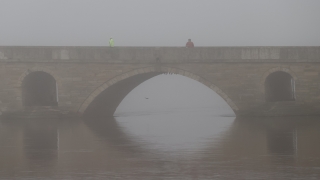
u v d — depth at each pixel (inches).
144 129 1865.2
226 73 2284.7
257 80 2276.1
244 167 1103.0
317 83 2266.2
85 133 1724.9
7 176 1056.8
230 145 1397.6
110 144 1457.9
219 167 1109.1
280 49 2263.8
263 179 998.4
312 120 2016.5
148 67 2306.8
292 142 1423.5
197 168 1104.2
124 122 2213.3
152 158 1224.8
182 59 2290.8
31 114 2305.6
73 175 1059.9
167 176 1040.8
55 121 2190.0
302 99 2274.9
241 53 2271.2
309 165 1109.1
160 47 2300.7
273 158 1192.2
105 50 2306.8
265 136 1560.0
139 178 1028.5
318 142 1411.2
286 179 994.7
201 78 2294.5
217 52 2282.2
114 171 1090.1
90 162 1186.6
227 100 2289.6
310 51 2260.1
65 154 1296.8
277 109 2253.9
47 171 1097.4
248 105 2284.7
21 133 1731.1
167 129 1862.7
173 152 1302.9
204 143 1448.1
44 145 1450.5
